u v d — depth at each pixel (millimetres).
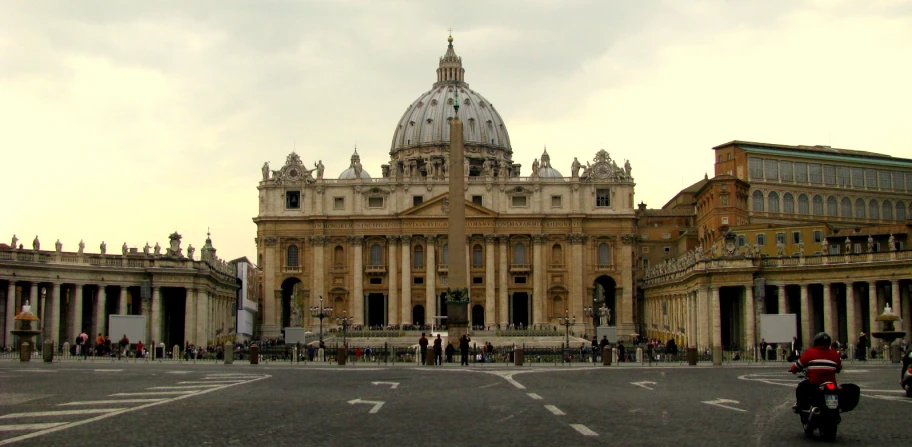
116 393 36219
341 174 197000
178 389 38594
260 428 25828
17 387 39031
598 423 27094
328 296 156375
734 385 42781
